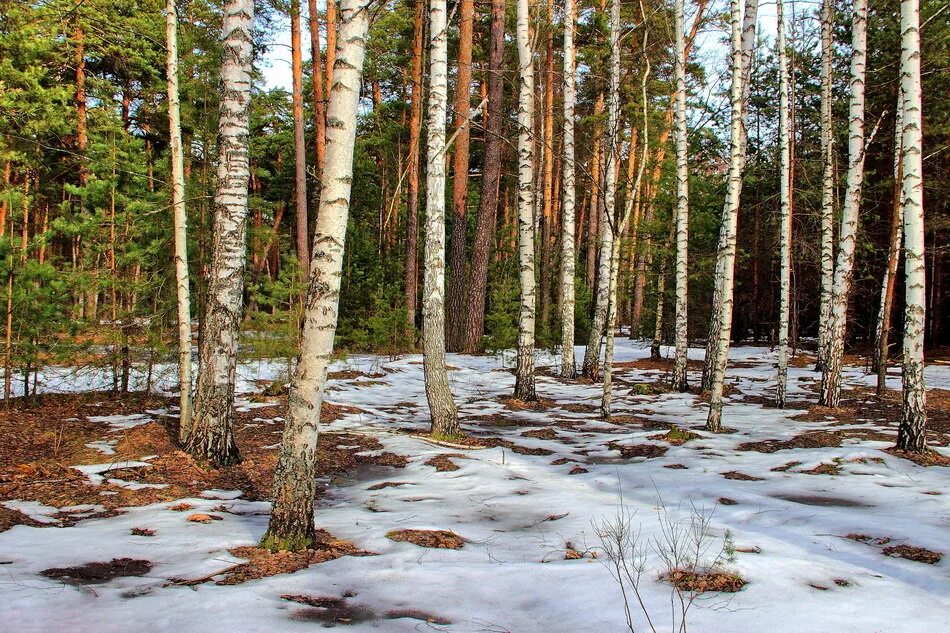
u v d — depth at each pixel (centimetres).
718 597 385
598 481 746
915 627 346
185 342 823
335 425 1060
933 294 2412
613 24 1479
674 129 1978
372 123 2938
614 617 355
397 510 618
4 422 959
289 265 1350
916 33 858
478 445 931
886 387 1583
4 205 1485
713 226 2520
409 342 2180
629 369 2056
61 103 1494
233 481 722
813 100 2369
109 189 1159
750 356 2366
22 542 489
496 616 364
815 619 354
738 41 1045
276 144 2920
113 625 338
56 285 1098
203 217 1200
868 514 595
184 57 1353
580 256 3834
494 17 1998
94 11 1273
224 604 366
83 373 1181
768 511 607
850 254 1303
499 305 2186
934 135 1966
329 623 350
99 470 731
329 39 1991
